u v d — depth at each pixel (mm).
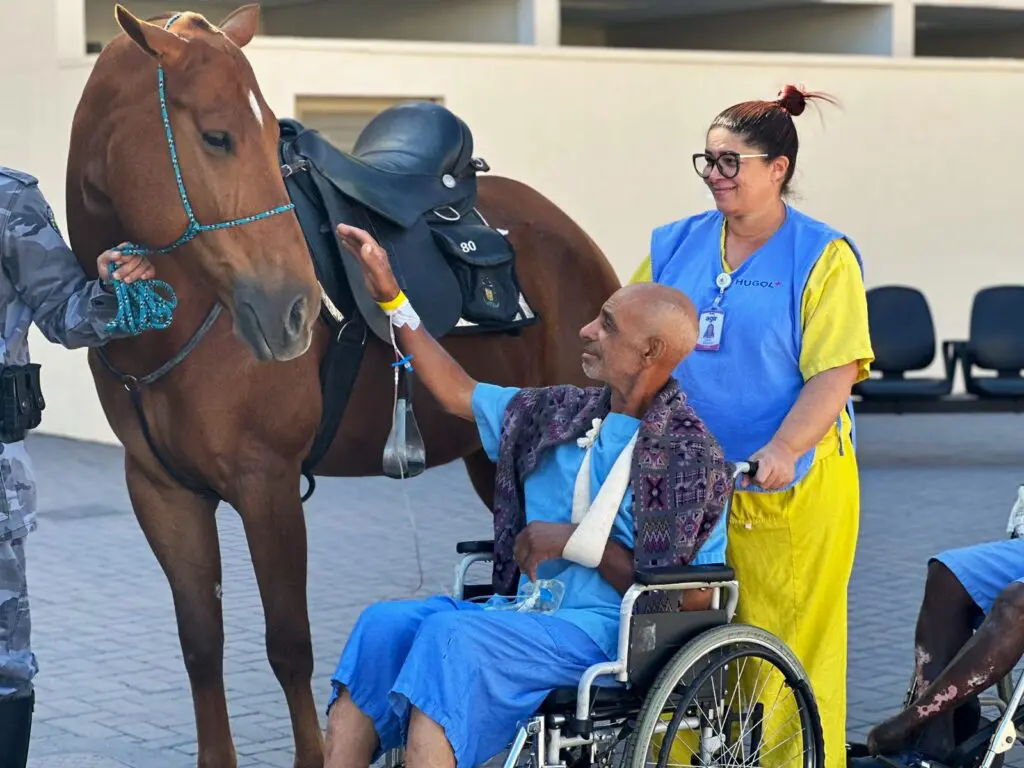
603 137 13461
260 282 3879
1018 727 4242
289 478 4512
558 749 3521
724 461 3697
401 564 8125
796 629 4141
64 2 12500
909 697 4449
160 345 4273
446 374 4035
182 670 6238
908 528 9258
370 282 3990
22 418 3844
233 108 3852
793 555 4121
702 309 4164
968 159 14852
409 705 3592
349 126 12750
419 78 12828
